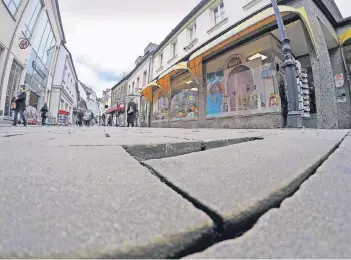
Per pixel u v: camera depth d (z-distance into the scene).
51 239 0.37
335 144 1.46
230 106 7.57
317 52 5.53
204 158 1.01
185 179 0.69
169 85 11.37
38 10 12.36
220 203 0.51
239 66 7.36
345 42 7.59
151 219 0.44
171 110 11.27
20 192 0.55
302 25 5.74
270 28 6.40
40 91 15.49
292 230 0.44
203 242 0.41
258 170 0.80
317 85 5.46
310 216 0.49
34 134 2.63
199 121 8.83
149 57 15.83
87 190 0.58
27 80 12.48
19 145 1.41
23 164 0.83
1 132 3.02
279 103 6.09
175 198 0.54
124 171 0.77
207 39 9.45
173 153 1.49
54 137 2.14
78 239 0.37
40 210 0.46
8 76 9.58
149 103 14.16
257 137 2.07
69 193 0.56
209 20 9.62
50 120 17.27
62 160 0.92
